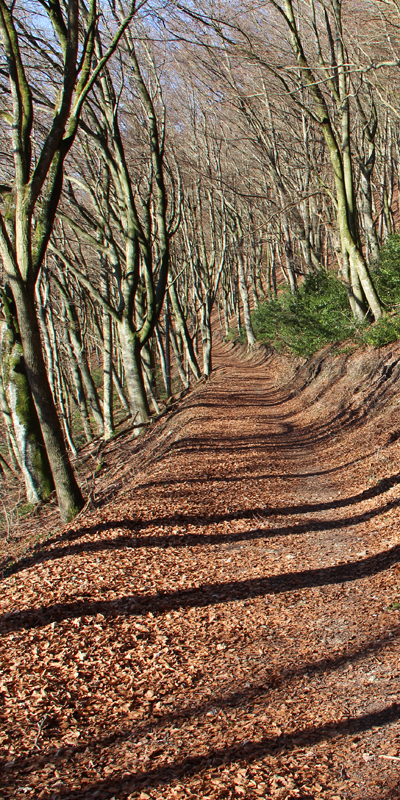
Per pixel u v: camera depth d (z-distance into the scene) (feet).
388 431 41.19
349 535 28.19
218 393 84.07
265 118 87.97
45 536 34.47
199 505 34.63
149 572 25.00
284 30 72.54
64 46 33.30
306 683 15.81
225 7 61.36
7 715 15.05
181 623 20.25
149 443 60.03
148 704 15.49
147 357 77.66
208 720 14.56
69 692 16.10
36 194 31.37
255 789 11.86
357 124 83.56
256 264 154.10
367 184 73.97
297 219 92.32
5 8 31.30
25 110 32.94
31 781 12.50
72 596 22.25
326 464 43.32
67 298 72.38
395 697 14.38
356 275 61.67
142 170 75.05
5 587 24.34
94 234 75.36
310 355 79.77
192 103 90.53
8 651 18.26
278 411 70.85
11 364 45.19
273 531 30.37
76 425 104.68
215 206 108.17
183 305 104.68
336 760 12.48
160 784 12.26
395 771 11.81
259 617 20.47
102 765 13.04
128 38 55.93
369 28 57.93
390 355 51.60
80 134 63.05
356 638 17.93
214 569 25.48
